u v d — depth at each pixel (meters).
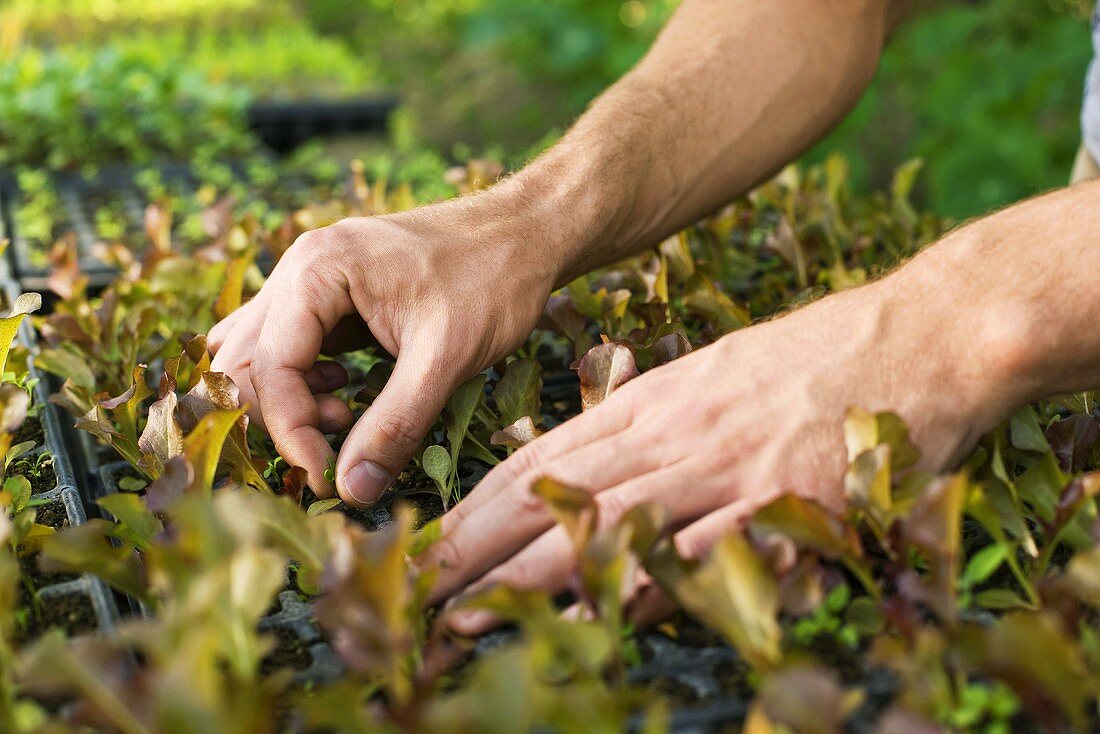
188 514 0.38
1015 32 1.77
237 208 1.02
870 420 0.43
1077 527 0.45
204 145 1.31
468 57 2.29
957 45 1.78
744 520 0.44
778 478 0.45
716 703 0.42
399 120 1.57
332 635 0.45
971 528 0.49
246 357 0.54
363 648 0.38
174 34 2.03
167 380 0.50
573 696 0.36
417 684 0.40
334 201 0.84
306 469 0.52
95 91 1.29
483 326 0.54
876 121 1.87
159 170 1.17
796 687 0.36
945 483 0.41
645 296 0.68
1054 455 0.48
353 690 0.37
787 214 0.76
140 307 0.67
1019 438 0.48
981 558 0.42
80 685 0.36
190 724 0.34
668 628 0.45
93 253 0.83
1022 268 0.47
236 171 1.19
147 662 0.42
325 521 0.42
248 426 0.55
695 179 0.64
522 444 0.51
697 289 0.64
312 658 0.45
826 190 0.81
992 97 1.65
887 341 0.47
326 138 1.59
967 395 0.46
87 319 0.65
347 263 0.53
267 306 0.54
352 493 0.51
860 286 0.49
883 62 1.86
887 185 1.87
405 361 0.53
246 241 0.76
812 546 0.42
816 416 0.46
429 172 1.11
